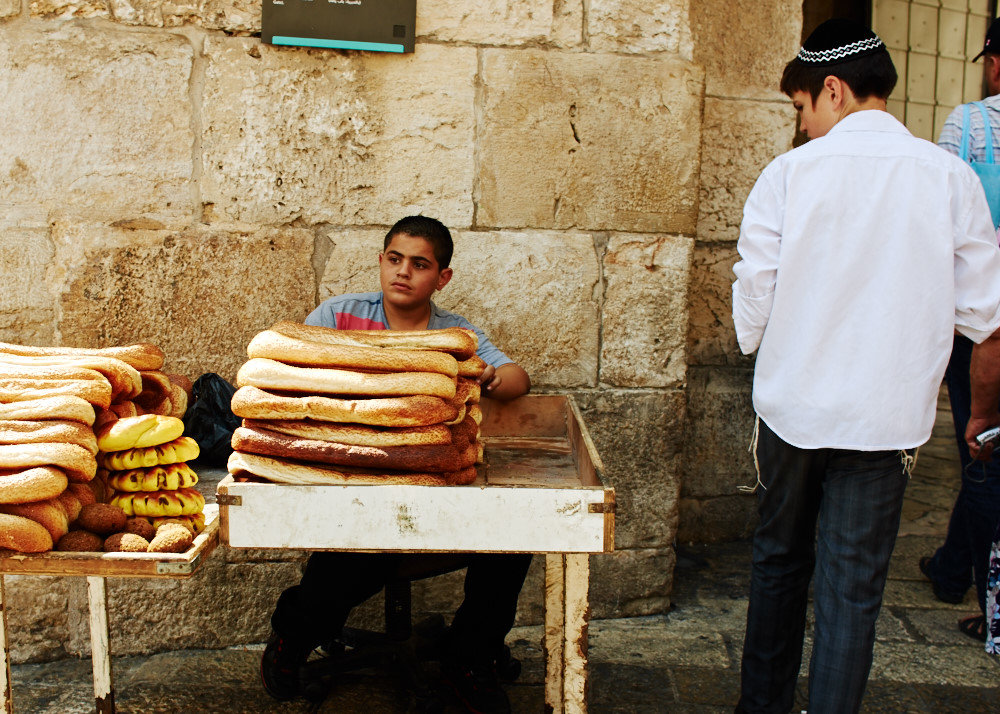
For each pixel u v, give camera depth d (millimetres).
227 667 2646
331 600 2088
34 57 2465
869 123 1921
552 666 2004
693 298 3502
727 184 3451
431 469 1623
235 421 2229
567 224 2799
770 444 2039
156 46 2520
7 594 2625
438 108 2682
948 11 5188
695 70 2793
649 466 2975
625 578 3012
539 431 2438
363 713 2393
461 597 2947
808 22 4871
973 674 2645
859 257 1866
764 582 2146
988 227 1896
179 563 1510
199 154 2584
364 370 1649
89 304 2578
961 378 2809
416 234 2324
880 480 1951
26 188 2508
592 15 2719
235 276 2650
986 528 2707
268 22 2545
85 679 2568
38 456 1551
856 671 1955
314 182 2656
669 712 2422
